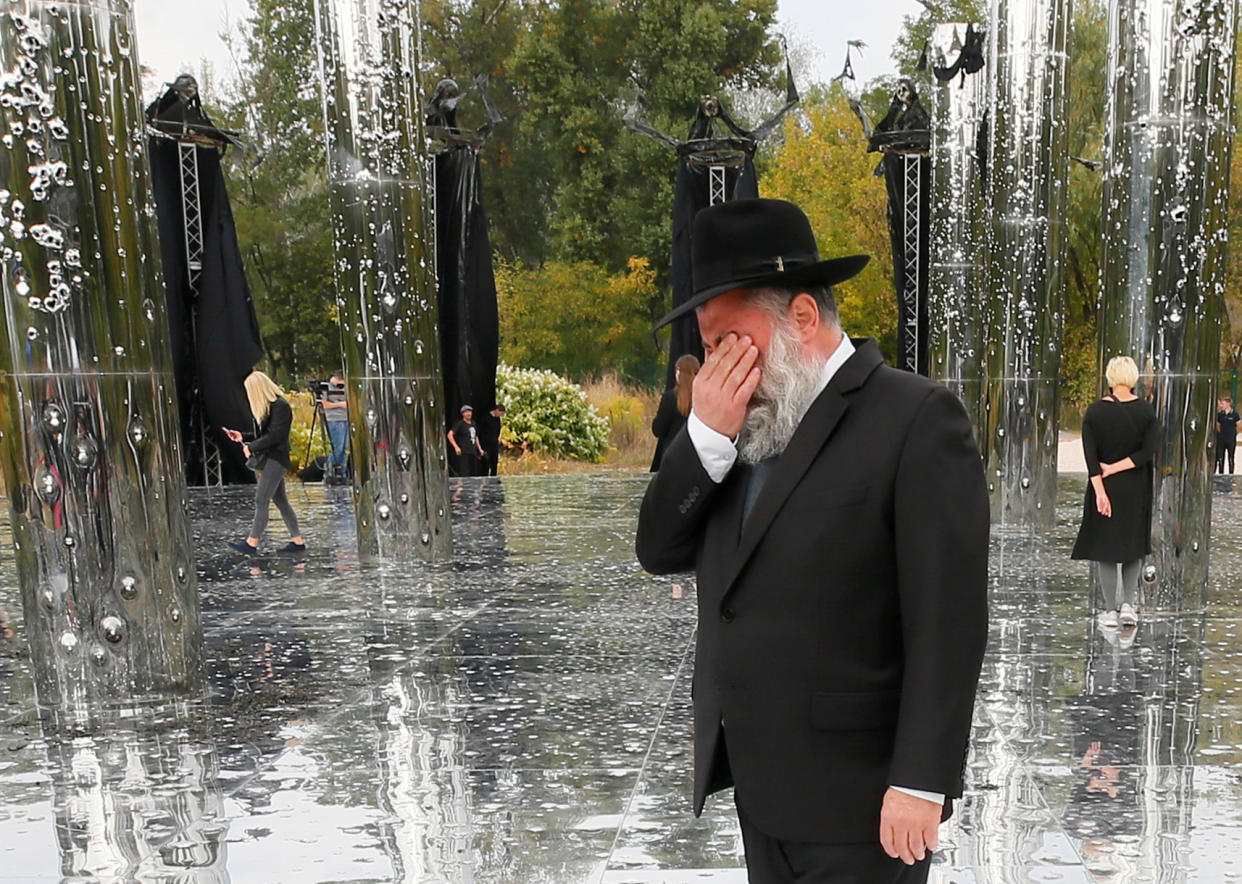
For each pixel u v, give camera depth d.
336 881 2.98
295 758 3.99
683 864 3.06
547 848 3.17
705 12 29.61
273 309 30.34
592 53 30.50
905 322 14.99
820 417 1.76
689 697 4.74
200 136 12.62
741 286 1.75
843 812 1.73
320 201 30.42
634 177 30.61
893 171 14.74
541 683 4.98
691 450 1.83
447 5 30.75
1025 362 9.17
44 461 4.22
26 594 4.36
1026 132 8.93
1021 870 2.96
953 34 10.55
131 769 3.91
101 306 4.22
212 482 13.94
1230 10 5.62
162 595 4.53
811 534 1.72
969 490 1.68
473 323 14.66
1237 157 26.38
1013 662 5.18
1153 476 5.92
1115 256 6.00
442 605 6.75
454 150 13.91
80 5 4.07
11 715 4.62
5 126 4.00
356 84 6.99
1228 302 27.41
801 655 1.73
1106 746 3.98
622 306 29.77
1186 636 5.64
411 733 4.28
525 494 14.05
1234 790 3.54
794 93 13.69
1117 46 5.91
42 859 3.18
